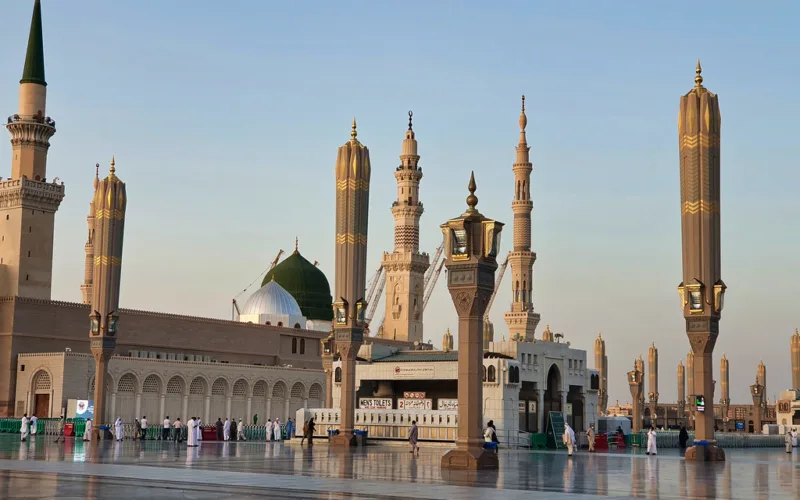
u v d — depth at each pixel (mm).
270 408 142125
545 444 88438
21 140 131625
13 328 122938
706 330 60219
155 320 137625
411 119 162250
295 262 179500
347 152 75625
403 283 157625
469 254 42969
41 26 135125
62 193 133500
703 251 60812
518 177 139000
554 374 97562
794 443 102875
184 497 28969
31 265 129625
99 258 87750
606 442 83375
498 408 86812
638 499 30109
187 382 131250
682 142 62250
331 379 99688
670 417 195125
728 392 192625
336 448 72375
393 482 35656
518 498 29438
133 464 46875
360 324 75375
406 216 159625
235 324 149375
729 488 35938
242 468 44344
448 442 79688
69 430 95125
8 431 107625
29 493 29844
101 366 87125
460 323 43812
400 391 98562
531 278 137125
